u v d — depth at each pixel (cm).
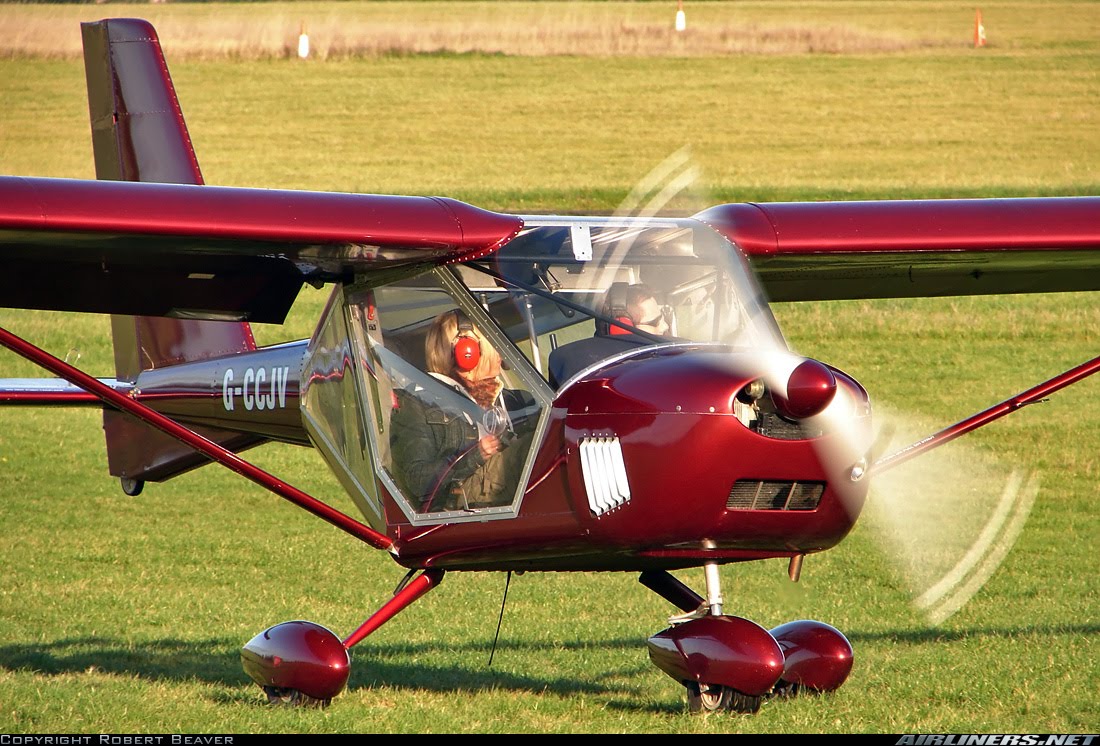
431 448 1998
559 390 1878
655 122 11331
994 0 19750
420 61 13600
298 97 12088
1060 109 11775
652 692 2131
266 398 2509
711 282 1991
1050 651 2361
